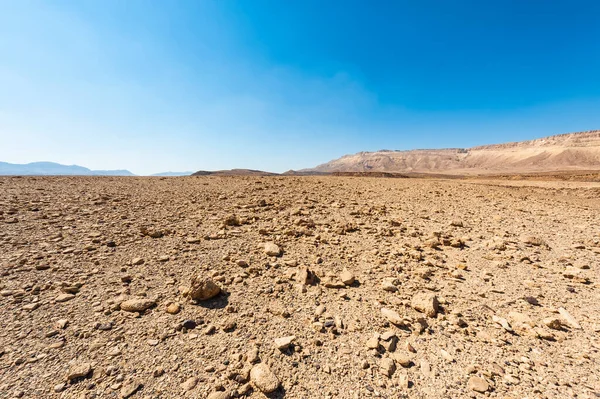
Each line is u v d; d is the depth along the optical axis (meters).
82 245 6.31
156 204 10.33
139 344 3.63
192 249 6.52
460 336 4.17
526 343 4.08
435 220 10.71
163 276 5.31
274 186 16.72
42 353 3.36
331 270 6.05
